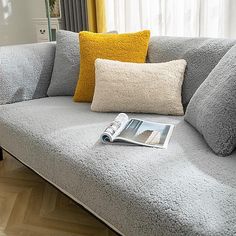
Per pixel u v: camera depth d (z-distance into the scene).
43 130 1.55
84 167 1.23
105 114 1.73
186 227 0.88
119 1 2.93
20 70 2.10
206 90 1.41
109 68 1.77
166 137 1.36
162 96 1.66
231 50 1.43
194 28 2.45
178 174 1.07
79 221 1.60
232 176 1.05
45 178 1.51
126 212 1.05
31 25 3.98
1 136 1.84
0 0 3.71
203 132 1.31
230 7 2.21
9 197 1.82
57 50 2.19
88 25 3.13
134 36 1.94
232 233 0.82
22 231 1.54
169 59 1.84
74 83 2.11
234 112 1.20
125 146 1.30
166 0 2.55
